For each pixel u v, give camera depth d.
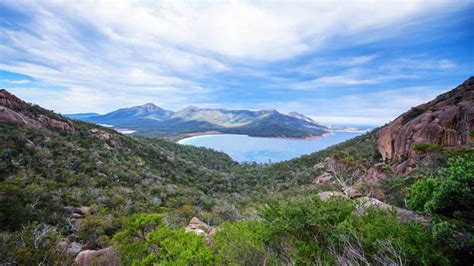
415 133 20.75
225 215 22.95
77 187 27.56
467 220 3.58
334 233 4.38
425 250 3.38
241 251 4.95
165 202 31.94
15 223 15.40
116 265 7.71
